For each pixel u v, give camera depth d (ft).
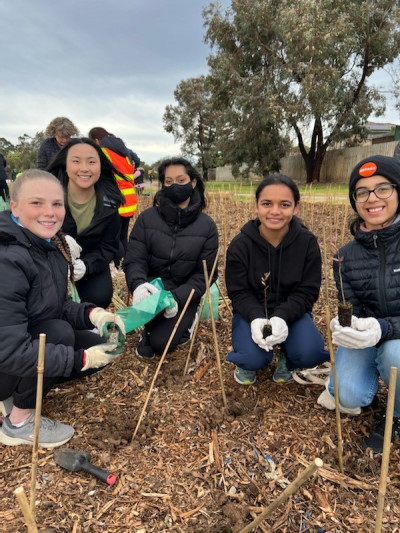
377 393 7.27
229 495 5.23
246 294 7.49
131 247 8.92
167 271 9.01
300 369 7.84
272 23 59.47
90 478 5.47
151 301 7.04
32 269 5.68
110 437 6.15
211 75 69.62
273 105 59.41
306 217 22.25
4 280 5.29
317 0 56.54
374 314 6.50
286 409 6.89
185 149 151.94
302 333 7.10
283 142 70.33
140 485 5.37
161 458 5.83
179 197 8.39
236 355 7.03
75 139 8.13
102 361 5.83
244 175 78.54
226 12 64.80
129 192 13.20
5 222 5.62
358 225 6.50
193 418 6.64
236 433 6.34
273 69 62.80
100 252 9.34
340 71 57.93
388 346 5.88
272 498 5.19
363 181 5.91
